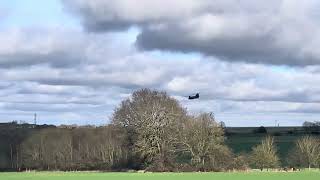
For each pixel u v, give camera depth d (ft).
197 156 649.61
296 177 530.68
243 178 523.70
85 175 591.37
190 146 652.48
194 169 640.58
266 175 560.61
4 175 609.42
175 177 545.03
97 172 654.12
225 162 647.56
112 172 645.10
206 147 648.38
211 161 647.15
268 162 650.84
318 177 527.81
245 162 652.48
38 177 566.36
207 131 652.07
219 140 652.07
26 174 627.05
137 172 635.66
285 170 636.07
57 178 545.85
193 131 653.71
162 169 640.99
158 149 655.35
